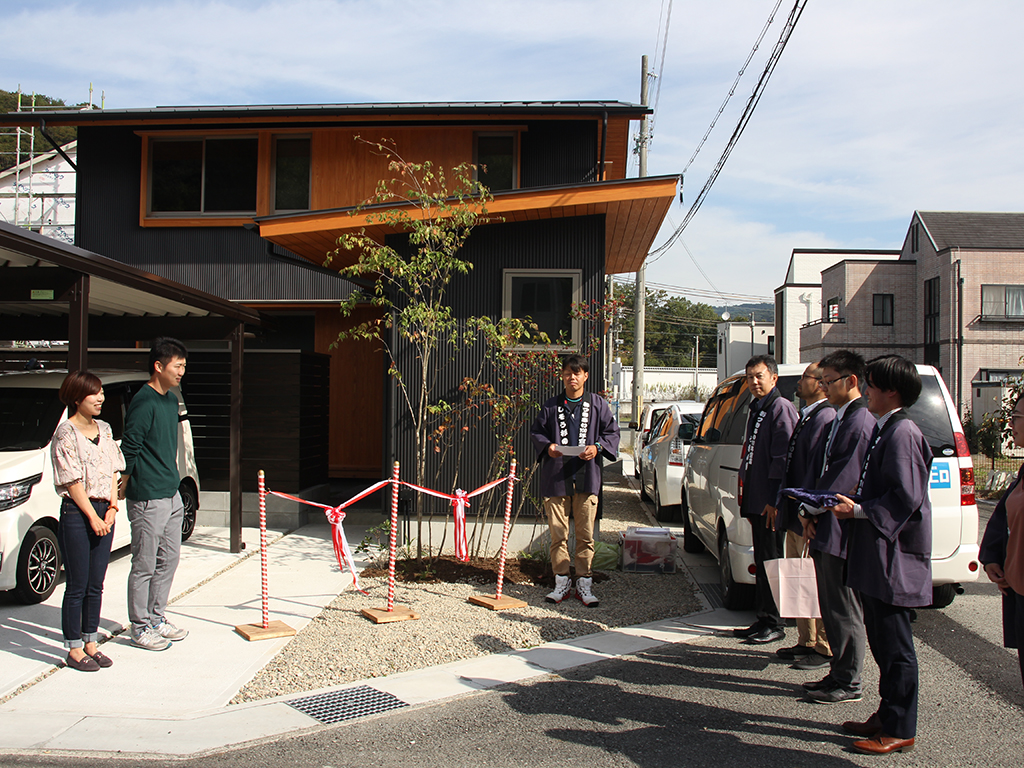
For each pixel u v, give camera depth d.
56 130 32.53
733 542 5.90
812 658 4.81
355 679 4.58
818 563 4.20
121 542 7.37
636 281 18.61
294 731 3.85
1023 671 3.15
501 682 4.53
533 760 3.53
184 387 9.70
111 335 8.15
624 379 51.69
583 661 4.91
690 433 8.20
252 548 8.20
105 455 4.80
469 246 8.09
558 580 6.22
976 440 22.62
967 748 3.67
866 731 3.77
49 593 6.21
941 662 4.93
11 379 7.31
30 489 6.02
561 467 6.16
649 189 7.39
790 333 40.19
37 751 3.62
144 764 3.51
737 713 4.07
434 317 7.09
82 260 5.59
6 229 4.80
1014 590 3.13
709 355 77.62
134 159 12.38
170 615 5.82
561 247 8.08
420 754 3.60
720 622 5.81
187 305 7.29
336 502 10.71
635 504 12.27
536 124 12.04
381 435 12.62
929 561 3.59
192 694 4.32
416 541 7.95
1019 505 3.09
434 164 12.01
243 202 12.31
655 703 4.21
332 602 6.17
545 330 8.06
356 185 12.05
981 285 29.09
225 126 12.05
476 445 7.95
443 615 5.81
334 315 12.62
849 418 4.09
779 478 5.03
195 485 8.85
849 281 33.06
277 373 9.61
